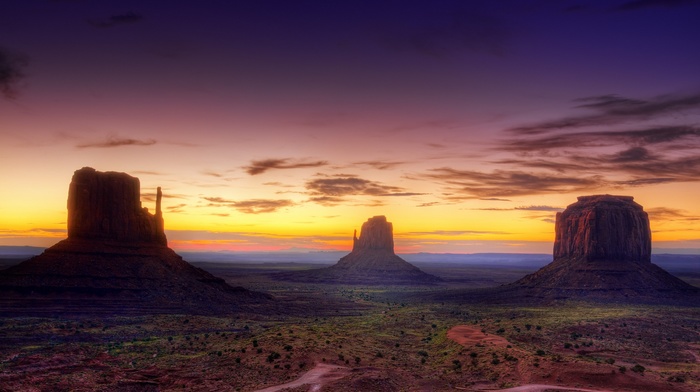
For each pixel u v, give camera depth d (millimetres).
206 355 99375
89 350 103938
